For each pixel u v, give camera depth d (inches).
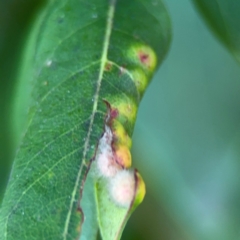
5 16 10.8
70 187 9.1
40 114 9.6
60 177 9.2
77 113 9.5
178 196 11.3
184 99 11.2
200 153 11.2
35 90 9.8
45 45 10.1
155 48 10.1
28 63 10.6
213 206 11.2
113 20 10.1
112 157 9.2
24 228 9.0
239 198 11.2
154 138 11.1
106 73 9.7
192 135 11.2
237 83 11.3
